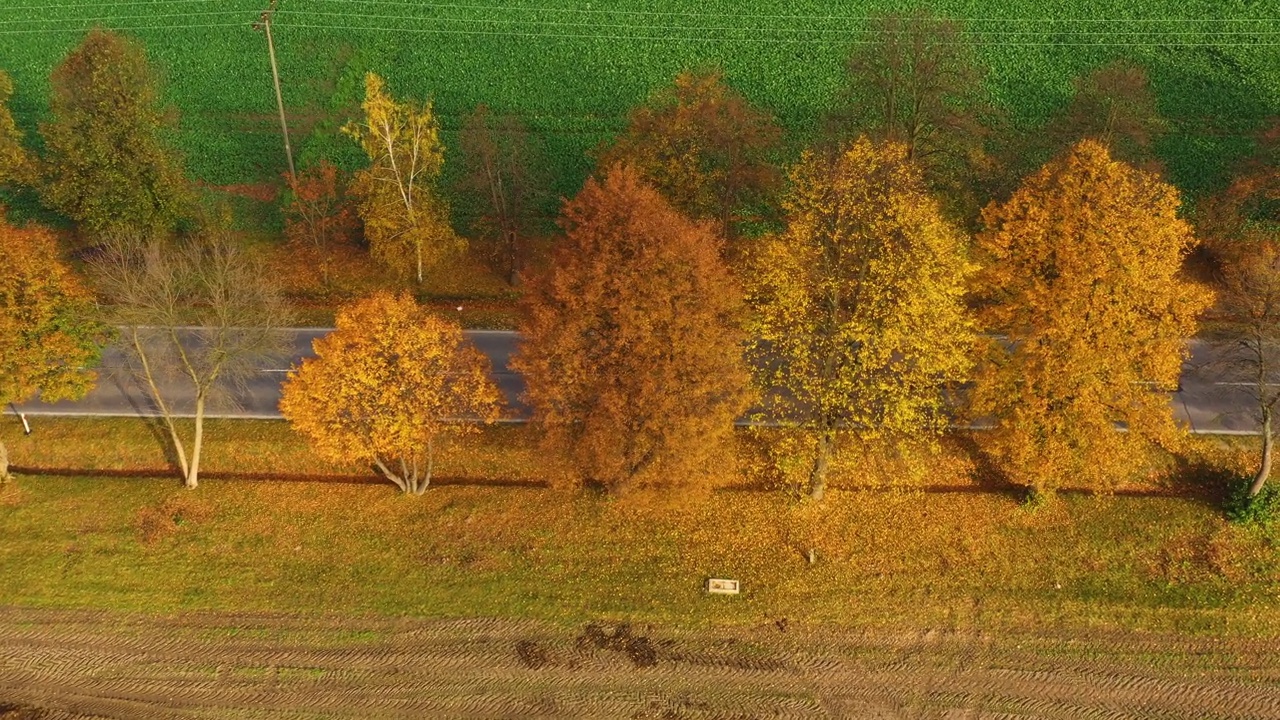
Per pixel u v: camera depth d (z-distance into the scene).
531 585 36.31
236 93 66.19
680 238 30.28
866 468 39.22
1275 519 36.53
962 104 57.00
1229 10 69.88
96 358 39.34
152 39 71.50
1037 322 33.25
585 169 59.75
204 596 36.16
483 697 33.12
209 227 49.56
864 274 32.69
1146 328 32.28
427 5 74.94
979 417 40.72
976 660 33.94
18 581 36.41
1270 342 34.31
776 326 34.31
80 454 41.25
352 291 50.38
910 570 36.34
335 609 35.72
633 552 37.22
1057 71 65.94
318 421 35.03
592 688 33.38
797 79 66.88
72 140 46.00
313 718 32.59
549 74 67.88
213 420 42.31
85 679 33.75
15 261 36.34
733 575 36.38
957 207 44.72
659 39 71.25
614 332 30.83
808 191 35.88
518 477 40.56
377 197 48.22
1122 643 34.09
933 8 72.62
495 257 52.81
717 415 31.98
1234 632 34.09
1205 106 61.75
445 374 35.97
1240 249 47.88
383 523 38.38
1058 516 37.66
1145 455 37.47
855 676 33.62
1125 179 33.28
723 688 33.31
